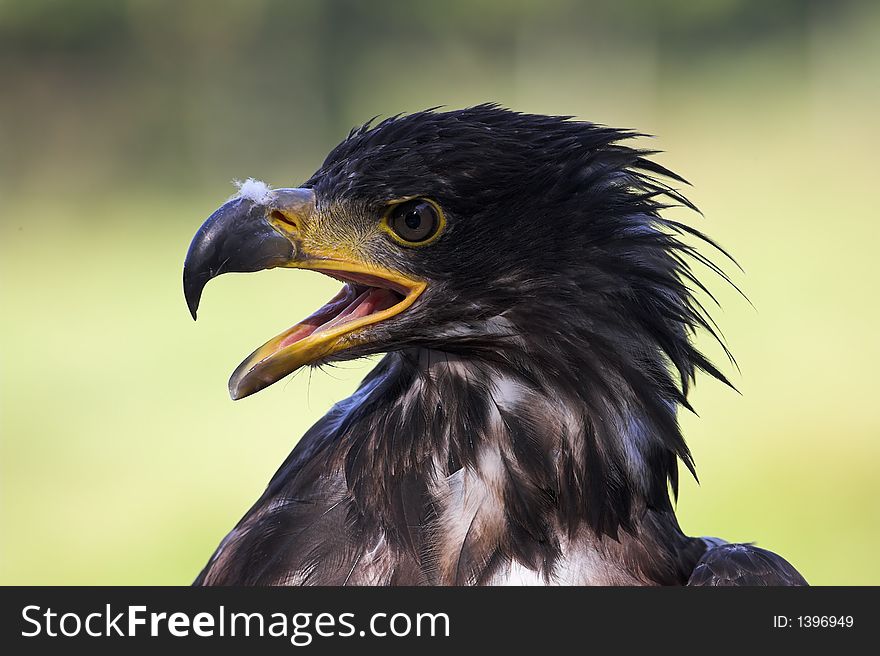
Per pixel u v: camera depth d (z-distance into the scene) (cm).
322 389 1647
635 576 471
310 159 3691
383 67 4072
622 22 4378
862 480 1375
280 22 3984
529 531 463
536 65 4269
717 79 4372
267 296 2319
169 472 1476
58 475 1468
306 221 475
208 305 2255
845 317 2042
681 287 483
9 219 3052
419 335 479
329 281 2436
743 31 4594
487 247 473
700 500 1325
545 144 475
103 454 1539
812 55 4484
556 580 462
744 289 2253
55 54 3781
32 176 3516
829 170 3409
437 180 468
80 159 3606
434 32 4184
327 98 3984
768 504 1313
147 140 3703
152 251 2734
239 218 474
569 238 473
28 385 1838
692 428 1561
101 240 2844
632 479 475
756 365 1814
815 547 1228
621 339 474
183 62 3875
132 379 1855
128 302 2316
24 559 1238
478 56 4238
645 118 4034
